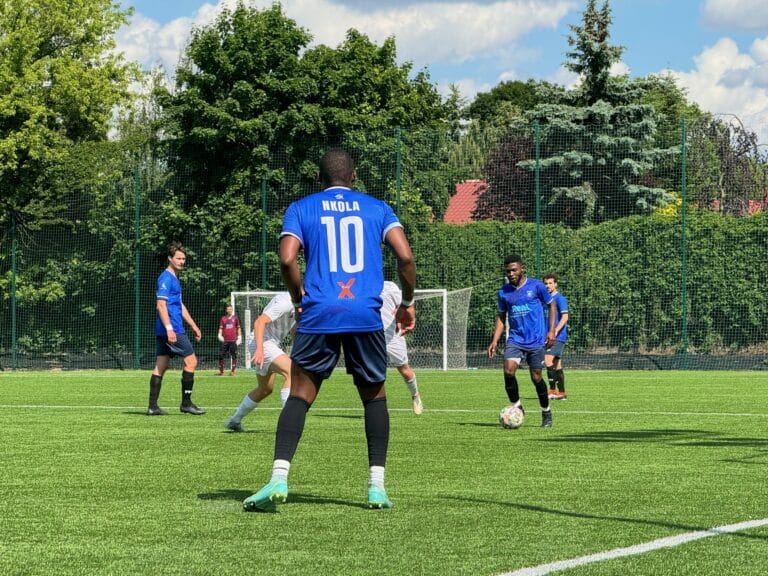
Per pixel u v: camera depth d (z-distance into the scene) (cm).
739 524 623
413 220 3294
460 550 545
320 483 809
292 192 3459
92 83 4038
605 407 1684
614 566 504
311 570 500
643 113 4581
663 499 725
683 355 3102
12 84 3688
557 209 3378
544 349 1328
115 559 530
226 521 637
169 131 3544
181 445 1105
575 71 4819
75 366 3328
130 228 3347
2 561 528
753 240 3070
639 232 3153
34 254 3356
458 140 3516
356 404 1741
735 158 3375
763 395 1961
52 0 3938
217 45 3594
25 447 1091
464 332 3109
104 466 927
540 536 584
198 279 3331
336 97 3638
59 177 3397
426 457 995
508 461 960
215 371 3164
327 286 666
